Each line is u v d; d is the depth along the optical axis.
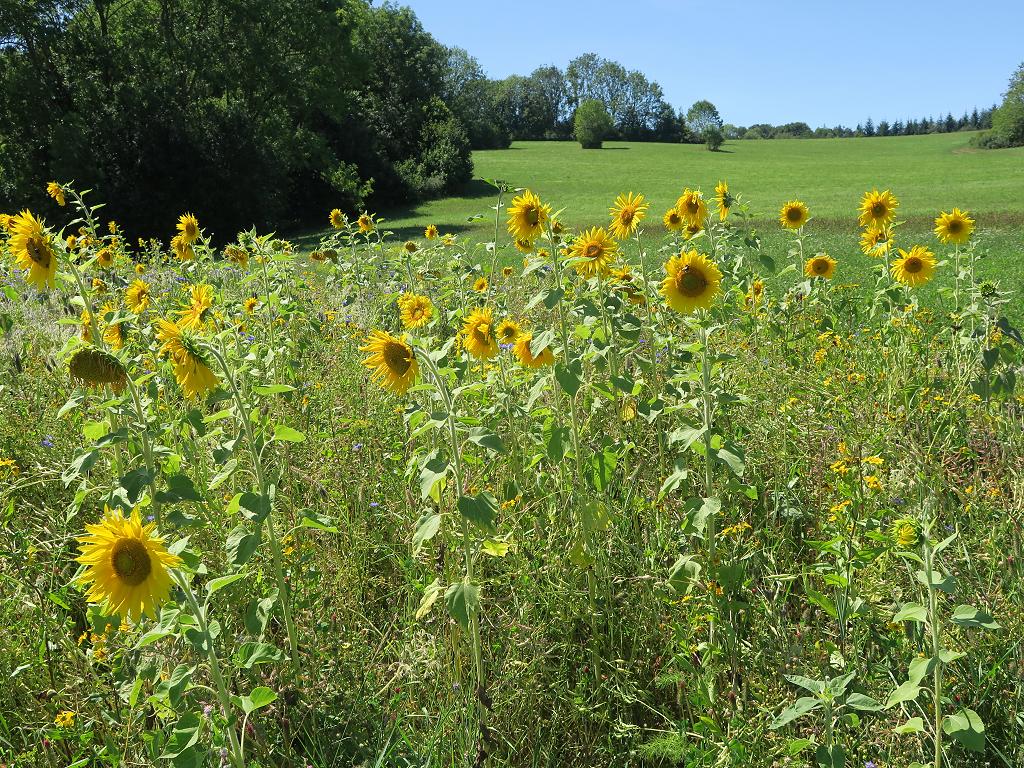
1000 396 4.59
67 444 4.26
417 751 2.48
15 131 33.12
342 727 2.63
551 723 2.74
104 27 35.72
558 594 3.10
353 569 3.34
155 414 3.43
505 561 3.28
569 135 140.75
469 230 37.19
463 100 99.62
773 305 6.77
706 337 3.13
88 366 2.80
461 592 2.44
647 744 2.55
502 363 4.15
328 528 2.72
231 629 2.99
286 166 39.16
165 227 34.59
